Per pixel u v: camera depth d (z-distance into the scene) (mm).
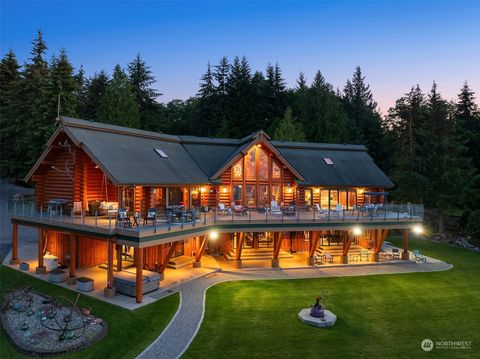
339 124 56531
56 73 39750
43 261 22938
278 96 63344
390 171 51625
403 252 28578
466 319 17750
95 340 14461
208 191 29141
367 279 23422
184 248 26594
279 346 14445
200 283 21578
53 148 23031
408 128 46406
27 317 16422
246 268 25047
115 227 18953
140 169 22359
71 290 19500
